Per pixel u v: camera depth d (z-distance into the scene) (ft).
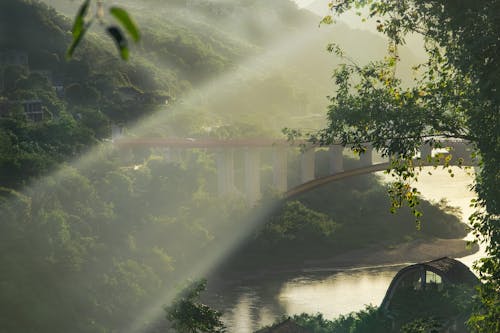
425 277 262.47
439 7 97.14
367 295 494.59
